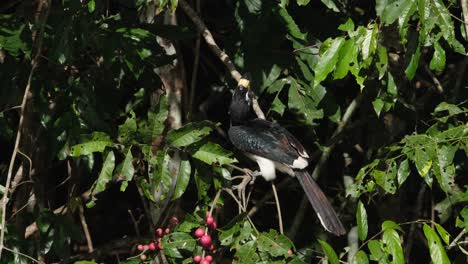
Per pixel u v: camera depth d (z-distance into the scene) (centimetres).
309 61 1075
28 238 1079
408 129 1218
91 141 841
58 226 972
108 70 968
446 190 913
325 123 1258
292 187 1268
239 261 811
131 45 934
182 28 987
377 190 1120
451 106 973
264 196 1251
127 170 838
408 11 843
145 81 1004
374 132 1203
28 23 945
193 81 1173
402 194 1227
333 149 1262
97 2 916
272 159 1040
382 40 1000
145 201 1095
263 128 1077
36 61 906
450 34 858
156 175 838
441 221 1202
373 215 1250
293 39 1077
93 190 941
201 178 866
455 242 972
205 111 1259
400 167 929
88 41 910
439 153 920
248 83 1076
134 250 1169
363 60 853
